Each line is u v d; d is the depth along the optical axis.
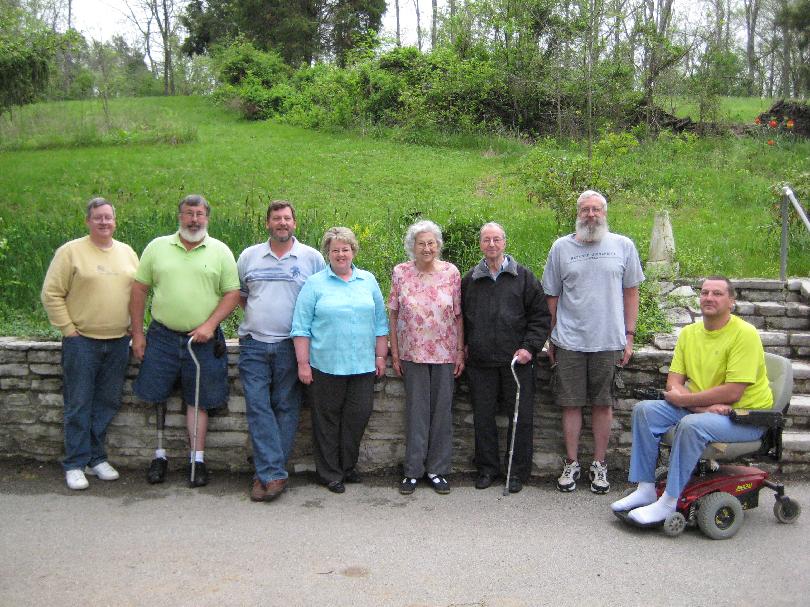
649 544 3.98
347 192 10.95
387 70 17.91
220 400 4.91
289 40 29.30
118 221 7.90
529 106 16.44
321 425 4.74
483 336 4.70
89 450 4.86
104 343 4.80
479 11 17.33
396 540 4.02
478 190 11.18
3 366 5.14
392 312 4.89
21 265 6.64
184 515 4.36
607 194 9.12
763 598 3.39
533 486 4.89
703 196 10.66
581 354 4.68
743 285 6.78
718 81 16.70
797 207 6.64
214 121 21.17
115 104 24.05
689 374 4.40
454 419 5.12
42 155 13.95
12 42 12.64
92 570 3.64
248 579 3.56
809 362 5.88
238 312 6.06
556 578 3.59
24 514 4.34
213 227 7.32
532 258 7.18
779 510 4.21
